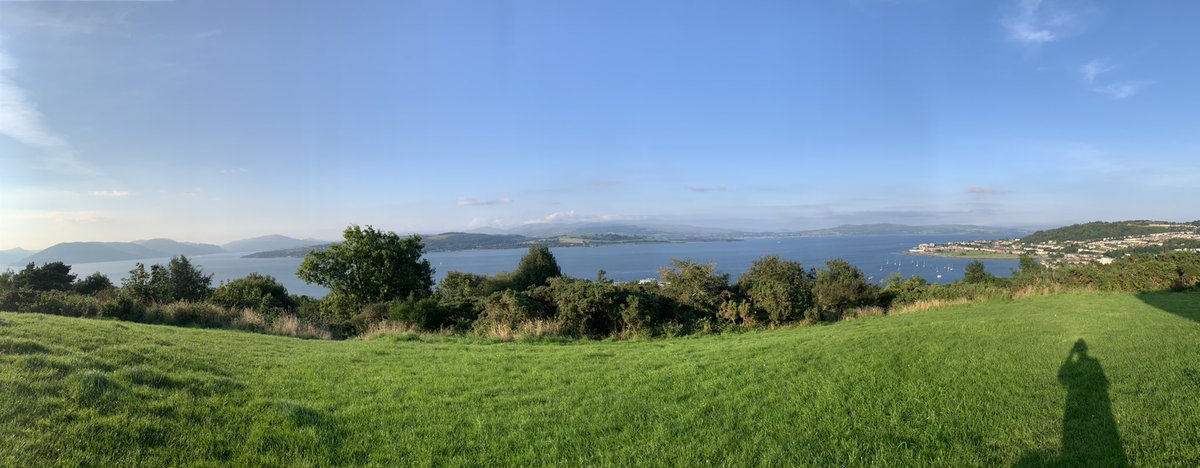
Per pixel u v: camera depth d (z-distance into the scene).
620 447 4.99
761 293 17.98
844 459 4.66
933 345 9.09
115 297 17.06
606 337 15.91
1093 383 6.38
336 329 19.17
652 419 5.76
